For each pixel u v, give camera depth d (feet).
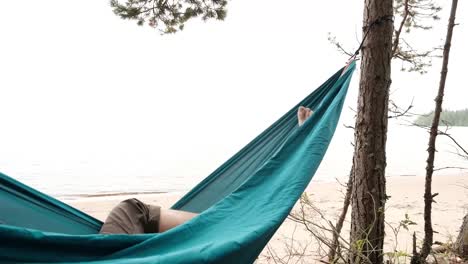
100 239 4.65
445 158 78.02
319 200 29.32
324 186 39.32
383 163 9.19
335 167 60.18
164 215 7.53
